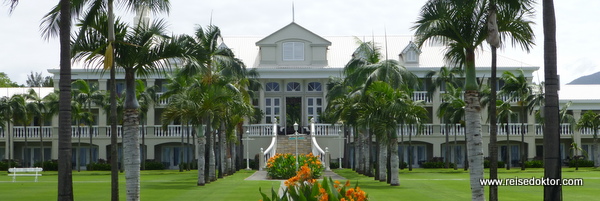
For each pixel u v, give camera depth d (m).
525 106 52.56
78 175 45.41
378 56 36.72
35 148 59.94
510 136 57.97
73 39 18.05
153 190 28.45
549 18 14.21
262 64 60.09
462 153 60.09
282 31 60.28
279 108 60.84
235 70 36.03
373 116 30.75
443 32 17.97
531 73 58.62
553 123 14.12
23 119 52.16
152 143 58.38
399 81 31.47
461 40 17.83
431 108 59.84
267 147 56.97
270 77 59.16
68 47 15.62
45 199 24.45
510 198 23.78
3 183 35.12
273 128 55.50
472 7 17.48
